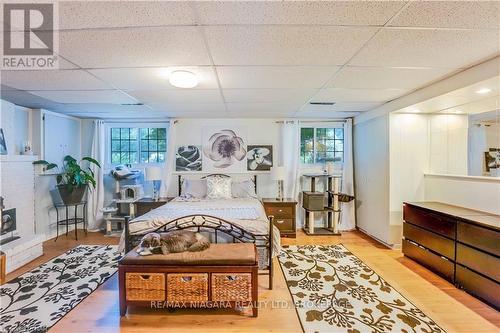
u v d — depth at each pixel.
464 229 2.46
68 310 2.15
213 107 3.96
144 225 2.78
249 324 1.98
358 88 2.93
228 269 2.06
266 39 1.72
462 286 2.48
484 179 2.79
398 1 1.31
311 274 2.86
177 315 2.09
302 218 4.96
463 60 2.11
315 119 4.98
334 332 1.88
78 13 1.38
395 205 3.71
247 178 4.94
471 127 3.24
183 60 2.07
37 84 2.68
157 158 5.01
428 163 3.69
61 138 4.45
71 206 4.57
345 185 4.84
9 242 3.10
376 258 3.33
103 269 2.98
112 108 4.00
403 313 2.11
